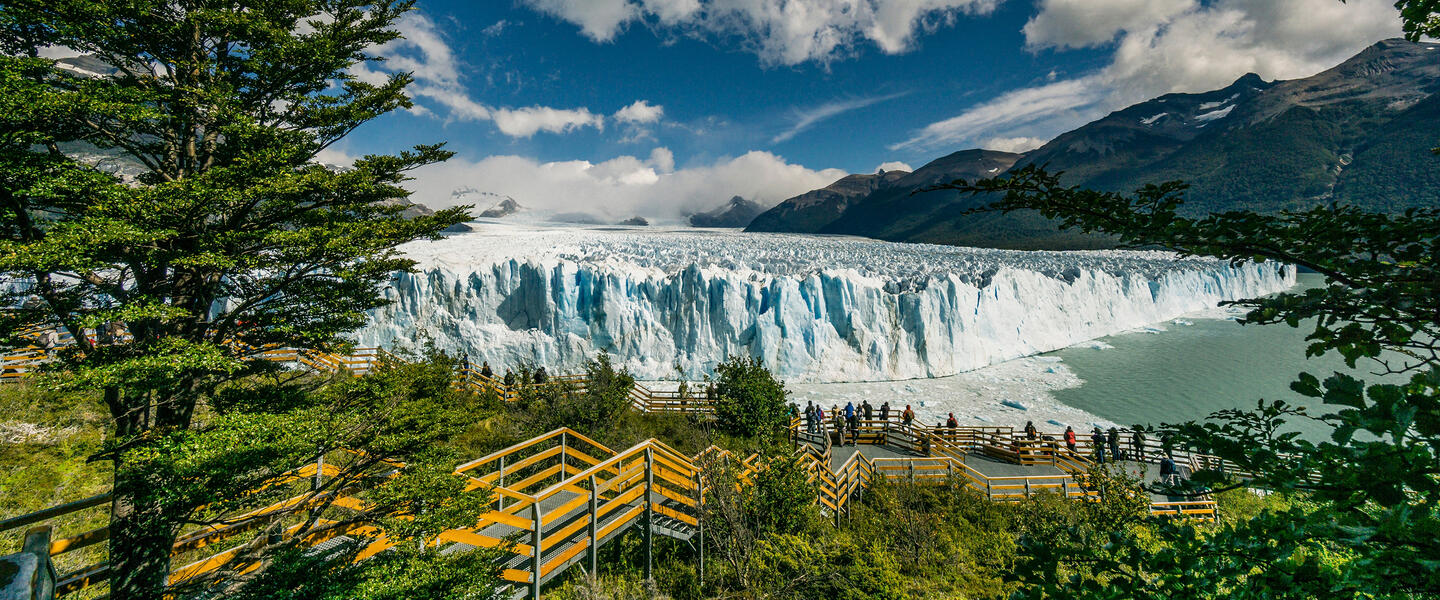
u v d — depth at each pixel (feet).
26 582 8.76
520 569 26.37
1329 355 113.39
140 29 23.21
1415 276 6.58
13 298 18.99
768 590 27.89
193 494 17.21
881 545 35.58
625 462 34.76
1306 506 8.50
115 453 18.95
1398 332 6.57
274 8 26.61
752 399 59.67
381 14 28.19
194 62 24.89
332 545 25.18
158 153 24.97
